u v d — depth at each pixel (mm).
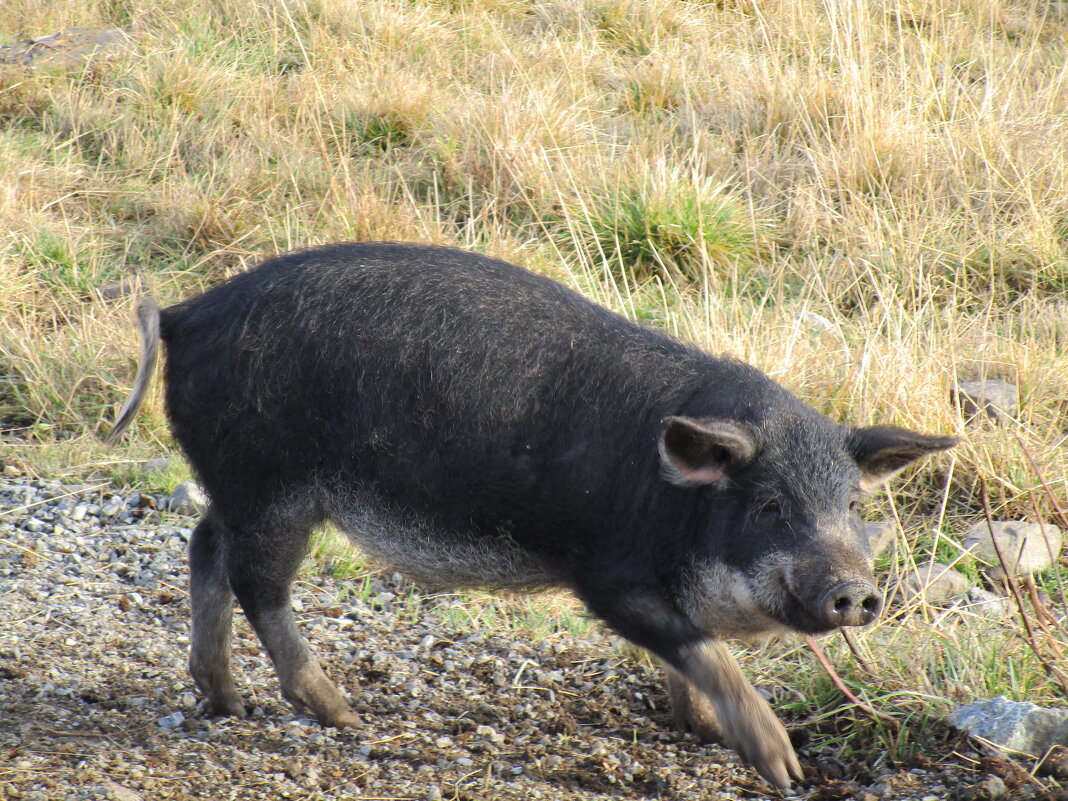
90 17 42062
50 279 30094
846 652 17641
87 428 26062
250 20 41219
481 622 19953
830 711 16734
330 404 15750
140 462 24891
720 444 14039
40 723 16312
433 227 30891
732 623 14898
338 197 31641
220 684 17078
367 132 36000
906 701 16344
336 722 16672
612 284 28938
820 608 13422
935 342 25359
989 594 19859
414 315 15633
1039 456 22172
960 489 22469
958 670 17250
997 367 25469
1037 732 15414
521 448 15133
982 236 29922
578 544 15188
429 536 15797
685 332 26234
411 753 15922
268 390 15938
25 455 25109
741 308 27438
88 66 38500
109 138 35781
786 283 30000
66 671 18031
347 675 18297
